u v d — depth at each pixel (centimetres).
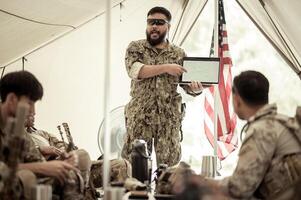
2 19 635
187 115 846
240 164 356
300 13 700
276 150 364
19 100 371
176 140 564
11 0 600
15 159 316
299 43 738
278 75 903
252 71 392
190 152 849
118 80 810
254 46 894
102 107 809
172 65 547
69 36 786
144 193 405
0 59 747
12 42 702
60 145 574
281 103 907
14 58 758
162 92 560
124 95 813
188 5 803
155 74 548
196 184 236
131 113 564
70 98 804
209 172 452
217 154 679
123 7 782
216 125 661
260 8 750
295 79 903
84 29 786
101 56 803
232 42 891
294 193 328
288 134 365
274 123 367
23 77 374
